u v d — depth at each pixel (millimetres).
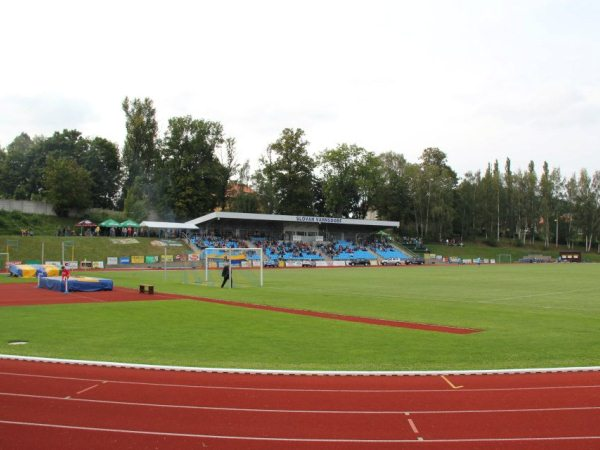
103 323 20641
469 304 28844
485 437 8305
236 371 12523
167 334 18188
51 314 23125
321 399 10328
